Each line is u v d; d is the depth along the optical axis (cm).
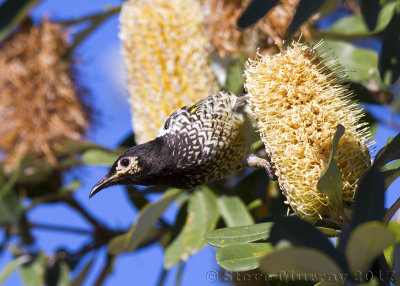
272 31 628
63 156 767
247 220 624
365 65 617
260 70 453
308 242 374
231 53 657
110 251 644
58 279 714
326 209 434
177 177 629
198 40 665
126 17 689
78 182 745
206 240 413
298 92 438
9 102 774
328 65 452
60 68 789
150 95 662
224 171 630
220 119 609
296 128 438
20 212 721
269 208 632
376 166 436
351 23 641
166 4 677
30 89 776
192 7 677
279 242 382
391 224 441
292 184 439
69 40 802
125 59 686
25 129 765
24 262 723
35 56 789
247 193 662
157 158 631
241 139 618
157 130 658
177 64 659
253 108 457
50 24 796
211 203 638
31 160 731
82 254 737
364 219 373
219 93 618
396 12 465
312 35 633
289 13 627
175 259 612
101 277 719
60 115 776
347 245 344
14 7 643
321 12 616
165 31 667
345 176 430
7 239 739
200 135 612
